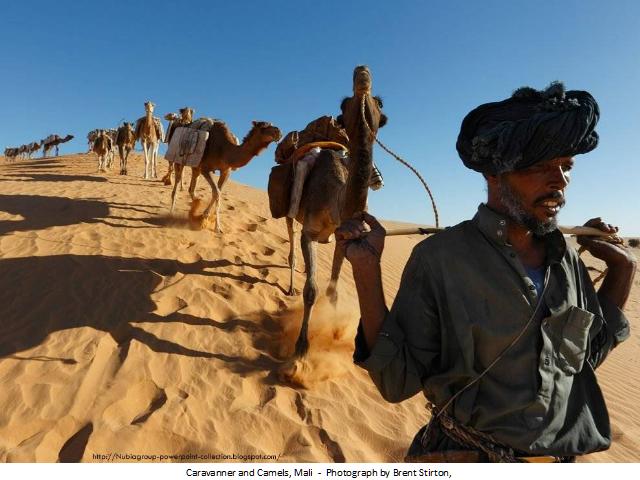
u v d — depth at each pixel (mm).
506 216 1622
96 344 5047
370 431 4328
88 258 7547
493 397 1569
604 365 7680
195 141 9844
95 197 13000
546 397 1538
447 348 1623
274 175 6207
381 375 1574
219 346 5391
